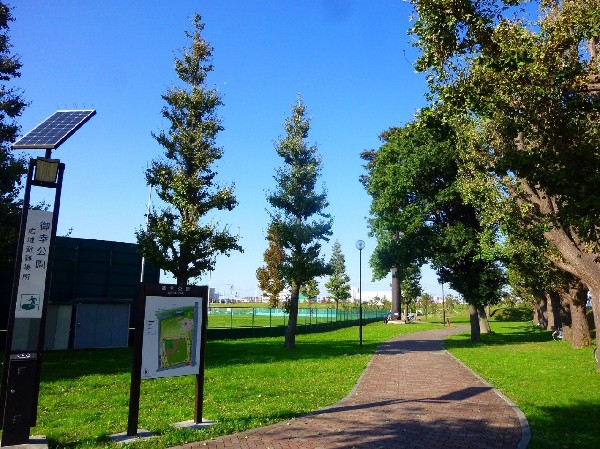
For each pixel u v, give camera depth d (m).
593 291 15.17
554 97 8.08
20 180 18.44
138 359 7.62
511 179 16.42
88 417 8.66
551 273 25.73
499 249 23.55
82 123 7.52
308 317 51.75
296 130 24.80
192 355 8.30
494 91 8.50
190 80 21.50
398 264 30.30
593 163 7.79
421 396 11.09
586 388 11.91
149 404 10.02
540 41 8.20
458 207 28.95
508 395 11.19
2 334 22.56
